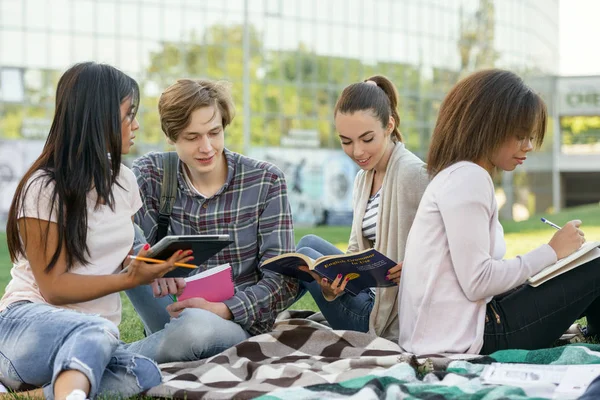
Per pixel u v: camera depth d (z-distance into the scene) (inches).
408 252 171.3
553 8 1941.4
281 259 177.6
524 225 868.6
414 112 1480.1
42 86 1203.2
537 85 1738.4
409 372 147.3
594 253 166.6
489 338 166.6
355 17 1428.4
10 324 144.7
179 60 1298.0
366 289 199.9
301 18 1382.9
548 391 131.6
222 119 185.6
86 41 1234.0
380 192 191.5
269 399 132.7
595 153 2144.4
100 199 152.4
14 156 1184.2
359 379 142.3
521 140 165.9
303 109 1379.2
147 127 1273.4
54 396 131.4
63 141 148.7
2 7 1184.2
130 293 187.5
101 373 136.2
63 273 147.4
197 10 1307.8
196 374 159.0
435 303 166.2
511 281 161.9
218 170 189.2
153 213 191.3
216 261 190.7
